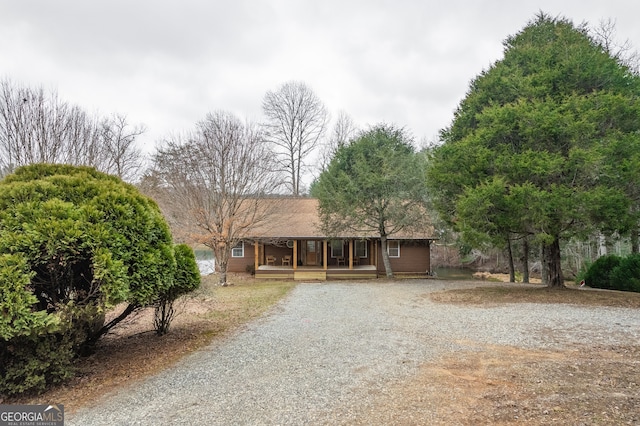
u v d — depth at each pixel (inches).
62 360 169.8
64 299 175.3
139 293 186.9
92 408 147.8
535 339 230.8
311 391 157.3
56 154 548.4
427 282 624.7
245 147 642.2
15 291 148.4
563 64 425.1
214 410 141.9
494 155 411.2
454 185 476.1
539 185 391.2
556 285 454.6
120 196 197.8
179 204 621.6
